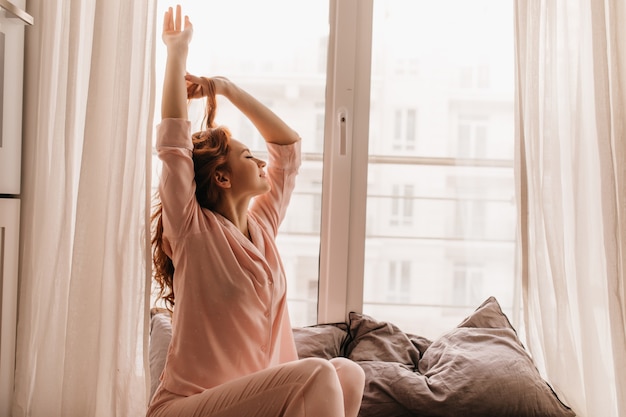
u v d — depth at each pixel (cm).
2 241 175
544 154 186
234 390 130
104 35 177
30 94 189
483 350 183
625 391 171
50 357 178
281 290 162
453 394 168
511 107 218
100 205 175
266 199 174
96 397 169
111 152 170
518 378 172
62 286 176
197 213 150
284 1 213
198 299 145
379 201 218
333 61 212
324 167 213
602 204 177
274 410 125
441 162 218
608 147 177
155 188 201
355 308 212
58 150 179
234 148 159
